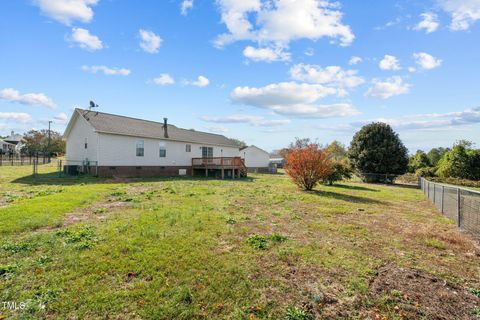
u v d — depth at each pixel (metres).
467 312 2.61
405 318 2.49
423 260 4.04
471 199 6.39
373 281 3.24
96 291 2.77
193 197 9.34
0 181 13.05
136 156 18.88
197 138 25.23
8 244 4.01
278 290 2.95
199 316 2.43
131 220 5.69
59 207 6.70
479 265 3.88
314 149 13.44
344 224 6.22
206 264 3.55
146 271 3.27
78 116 18.98
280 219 6.49
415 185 21.34
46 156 37.41
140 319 2.35
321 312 2.55
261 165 42.66
